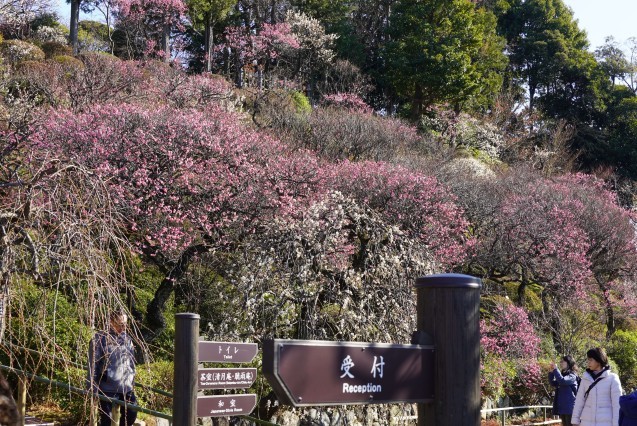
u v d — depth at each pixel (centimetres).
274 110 2508
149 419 816
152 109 1411
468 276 214
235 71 3600
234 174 1270
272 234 973
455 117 3541
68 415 772
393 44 3634
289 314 905
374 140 2441
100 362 564
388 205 1498
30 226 453
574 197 2253
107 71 2009
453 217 1591
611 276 2192
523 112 4062
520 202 1880
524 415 1473
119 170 1106
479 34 3756
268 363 184
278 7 3762
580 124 4391
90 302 448
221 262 1213
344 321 897
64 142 1144
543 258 1764
